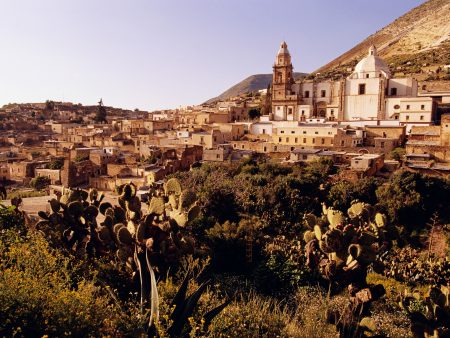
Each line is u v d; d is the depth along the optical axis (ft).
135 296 38.47
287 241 107.45
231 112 396.78
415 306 55.01
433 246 133.28
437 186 156.35
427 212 149.69
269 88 392.47
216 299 39.37
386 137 247.50
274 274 72.13
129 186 54.90
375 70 317.22
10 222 55.62
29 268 32.65
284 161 214.28
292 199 149.07
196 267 54.08
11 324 23.97
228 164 209.15
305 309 40.96
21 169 275.39
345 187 159.94
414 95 307.17
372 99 302.25
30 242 42.22
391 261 97.96
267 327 32.22
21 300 25.14
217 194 141.49
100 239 50.44
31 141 425.69
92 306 27.17
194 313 30.35
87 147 327.67
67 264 38.86
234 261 83.41
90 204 61.26
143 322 26.05
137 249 45.65
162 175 209.05
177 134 309.42
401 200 148.56
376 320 49.93
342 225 45.09
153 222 51.19
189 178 179.22
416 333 34.88
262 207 145.18
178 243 47.32
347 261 42.34
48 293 27.09
